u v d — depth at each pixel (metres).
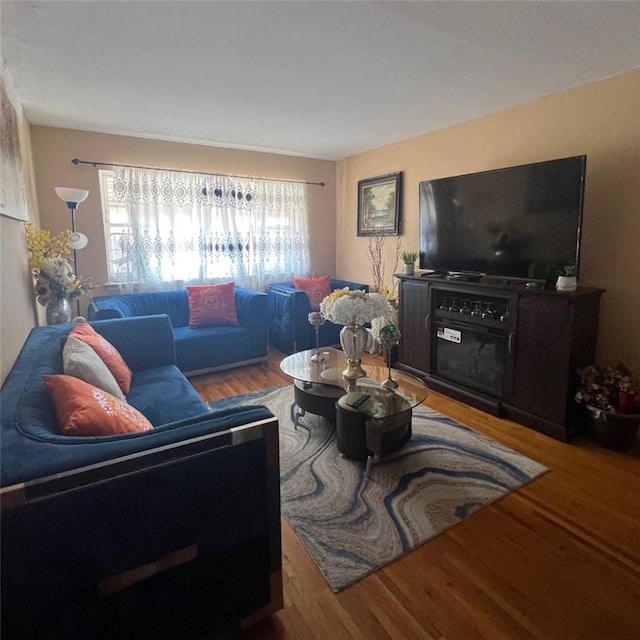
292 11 1.82
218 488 1.18
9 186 2.04
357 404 2.28
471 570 1.58
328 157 5.09
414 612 1.41
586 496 2.02
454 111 3.27
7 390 1.43
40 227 3.69
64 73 2.50
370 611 1.41
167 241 4.26
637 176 2.48
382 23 1.92
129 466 1.02
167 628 1.18
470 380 3.20
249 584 1.31
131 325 2.77
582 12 1.82
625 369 2.55
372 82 2.66
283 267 5.03
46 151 3.68
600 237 2.69
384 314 2.49
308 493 2.05
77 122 3.59
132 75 2.55
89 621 1.04
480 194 3.04
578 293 2.42
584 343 2.56
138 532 1.07
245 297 4.07
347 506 1.96
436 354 3.47
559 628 1.35
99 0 1.73
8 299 1.88
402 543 1.72
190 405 2.16
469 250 3.18
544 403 2.65
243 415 1.26
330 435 2.65
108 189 4.03
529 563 1.62
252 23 1.92
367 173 4.77
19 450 1.02
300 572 1.58
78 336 2.11
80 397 1.33
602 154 2.63
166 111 3.29
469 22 1.91
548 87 2.75
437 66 2.40
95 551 1.01
